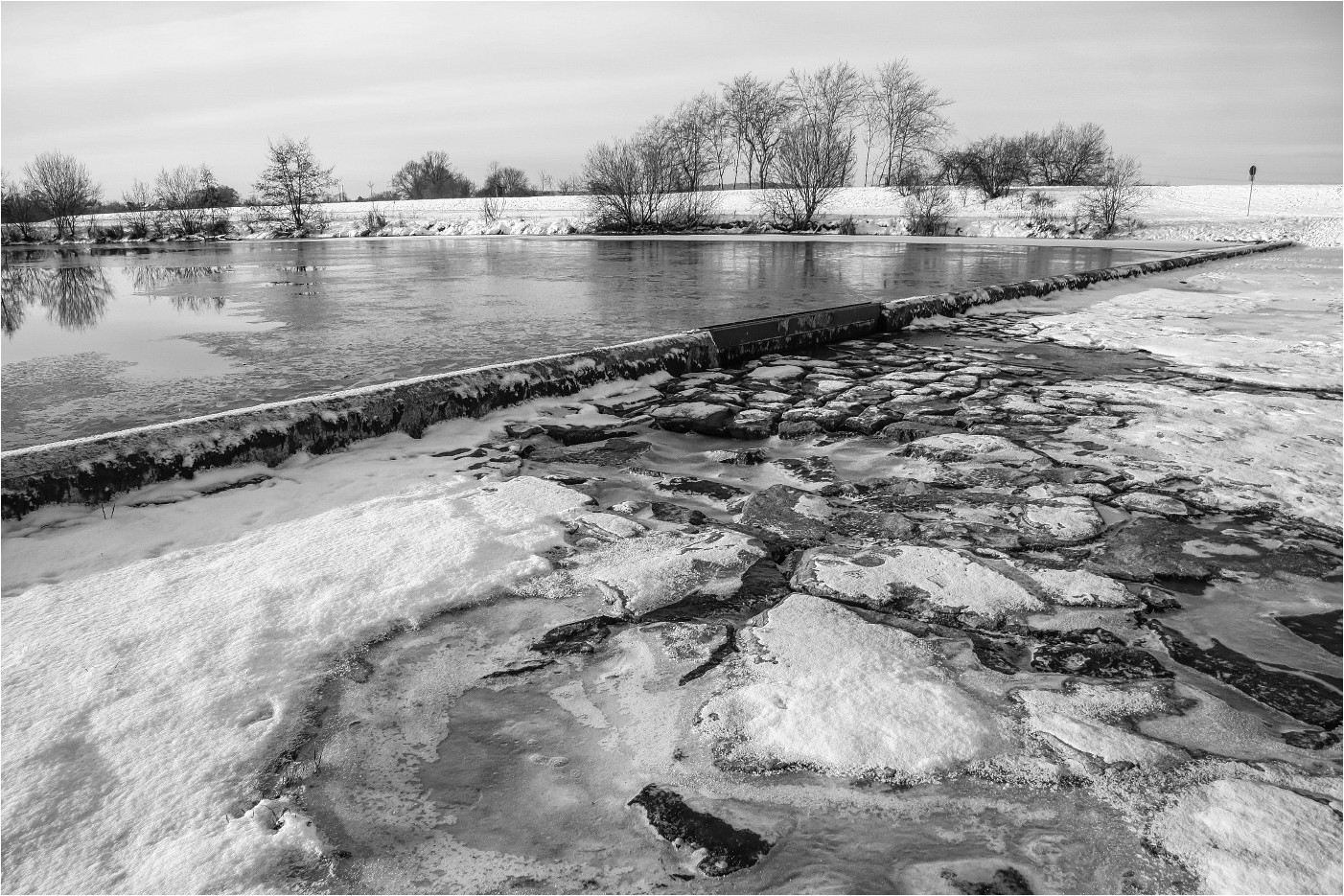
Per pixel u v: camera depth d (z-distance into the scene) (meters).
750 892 1.17
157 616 1.86
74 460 2.50
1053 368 5.00
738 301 7.74
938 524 2.56
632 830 1.29
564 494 2.74
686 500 2.79
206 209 41.97
